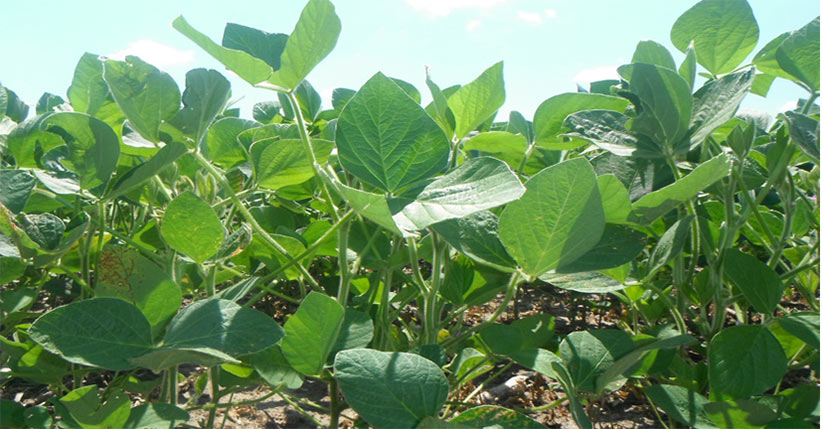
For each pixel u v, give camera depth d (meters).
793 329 1.00
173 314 0.88
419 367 0.85
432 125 0.92
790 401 0.97
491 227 1.01
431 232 1.14
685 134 1.08
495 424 0.84
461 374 1.23
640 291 1.32
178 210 0.92
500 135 1.43
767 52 1.36
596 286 1.04
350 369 0.82
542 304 2.28
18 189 1.03
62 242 1.06
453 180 0.83
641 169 1.23
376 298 1.45
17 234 0.94
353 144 0.90
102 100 1.26
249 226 1.13
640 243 0.94
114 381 1.19
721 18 1.36
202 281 1.32
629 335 1.11
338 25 0.89
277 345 0.94
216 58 0.89
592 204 0.85
